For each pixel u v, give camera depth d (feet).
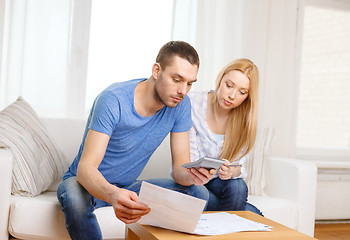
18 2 8.58
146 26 9.56
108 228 5.55
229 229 4.14
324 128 11.76
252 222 4.52
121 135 5.35
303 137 11.55
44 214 5.42
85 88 9.13
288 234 4.14
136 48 9.50
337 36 11.85
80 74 9.09
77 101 9.07
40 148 6.30
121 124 5.22
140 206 3.88
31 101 8.70
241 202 6.32
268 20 10.52
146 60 9.58
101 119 4.99
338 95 11.86
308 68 11.55
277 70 10.57
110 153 5.49
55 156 6.55
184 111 5.84
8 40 8.50
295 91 10.85
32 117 6.68
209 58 9.86
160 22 9.65
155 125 5.57
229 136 6.69
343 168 11.15
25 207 5.40
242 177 6.62
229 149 6.65
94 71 9.22
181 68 4.82
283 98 10.61
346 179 11.25
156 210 4.01
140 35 9.52
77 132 7.31
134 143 5.48
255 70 6.50
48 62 8.82
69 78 8.98
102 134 4.95
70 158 7.18
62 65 8.93
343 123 11.88
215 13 9.93
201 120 6.73
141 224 4.27
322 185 11.04
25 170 5.81
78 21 9.06
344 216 11.35
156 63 5.03
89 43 9.18
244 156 6.71
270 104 10.50
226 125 6.77
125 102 5.20
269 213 6.96
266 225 4.42
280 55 10.61
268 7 10.52
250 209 6.43
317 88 11.66
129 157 5.57
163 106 5.49
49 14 8.82
